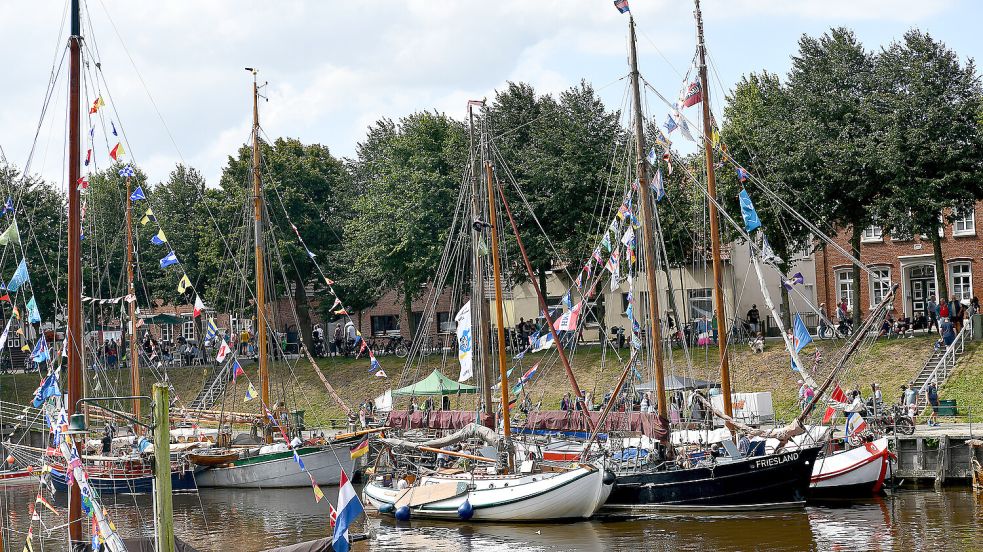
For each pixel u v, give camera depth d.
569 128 58.06
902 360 48.25
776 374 49.88
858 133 50.97
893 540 27.23
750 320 56.53
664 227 52.88
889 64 51.09
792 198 50.66
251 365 65.19
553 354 57.47
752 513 31.66
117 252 72.00
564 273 67.06
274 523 33.38
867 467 34.03
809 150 50.12
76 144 21.81
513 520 31.33
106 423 44.06
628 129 36.62
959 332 48.72
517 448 34.50
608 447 35.47
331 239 71.31
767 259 33.47
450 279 61.56
